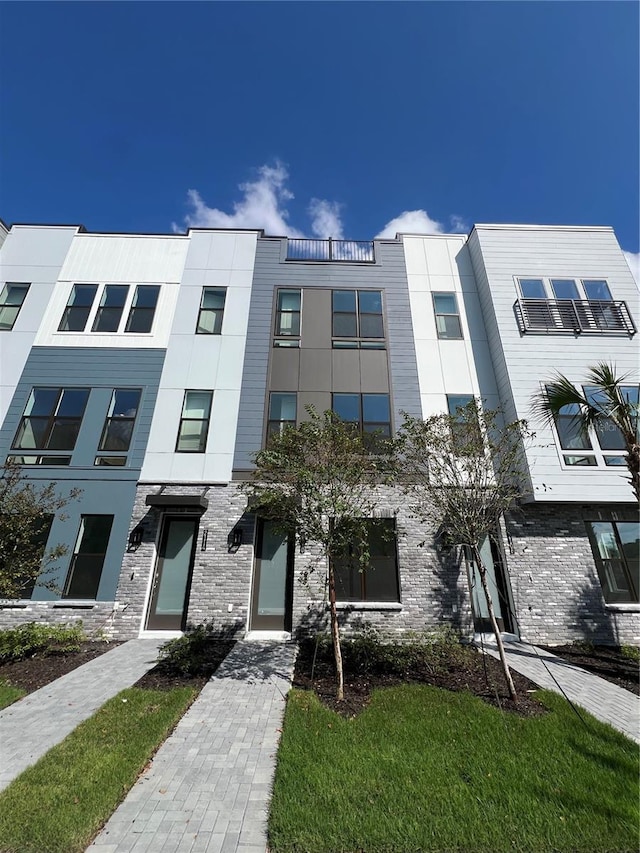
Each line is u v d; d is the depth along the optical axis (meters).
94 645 8.21
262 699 5.54
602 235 12.41
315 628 8.82
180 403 10.81
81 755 3.96
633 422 6.63
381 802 3.29
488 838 2.91
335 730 4.58
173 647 7.57
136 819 3.11
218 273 12.52
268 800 3.38
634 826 3.03
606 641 8.97
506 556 9.57
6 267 12.25
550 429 9.98
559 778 3.66
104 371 11.12
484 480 6.37
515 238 12.45
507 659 7.68
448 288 12.60
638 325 11.25
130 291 12.12
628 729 4.81
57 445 10.32
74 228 12.84
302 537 6.24
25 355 11.22
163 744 4.32
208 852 2.77
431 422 6.63
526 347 10.95
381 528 9.62
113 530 9.49
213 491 9.91
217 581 9.18
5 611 8.78
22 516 7.42
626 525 9.92
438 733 4.53
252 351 11.49
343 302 12.38
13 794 3.33
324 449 6.28
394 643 7.80
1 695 5.55
